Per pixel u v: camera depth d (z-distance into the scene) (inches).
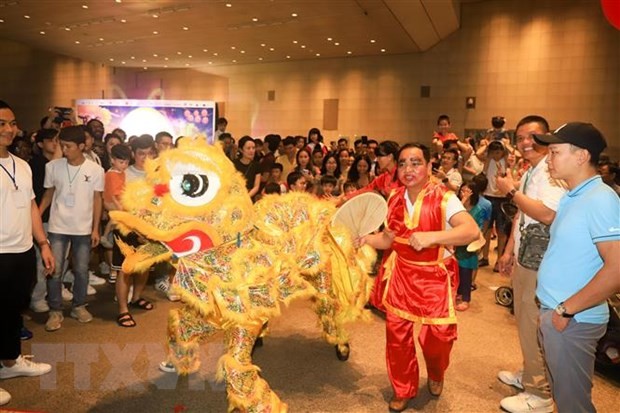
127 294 181.0
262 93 847.7
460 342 174.9
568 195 93.5
